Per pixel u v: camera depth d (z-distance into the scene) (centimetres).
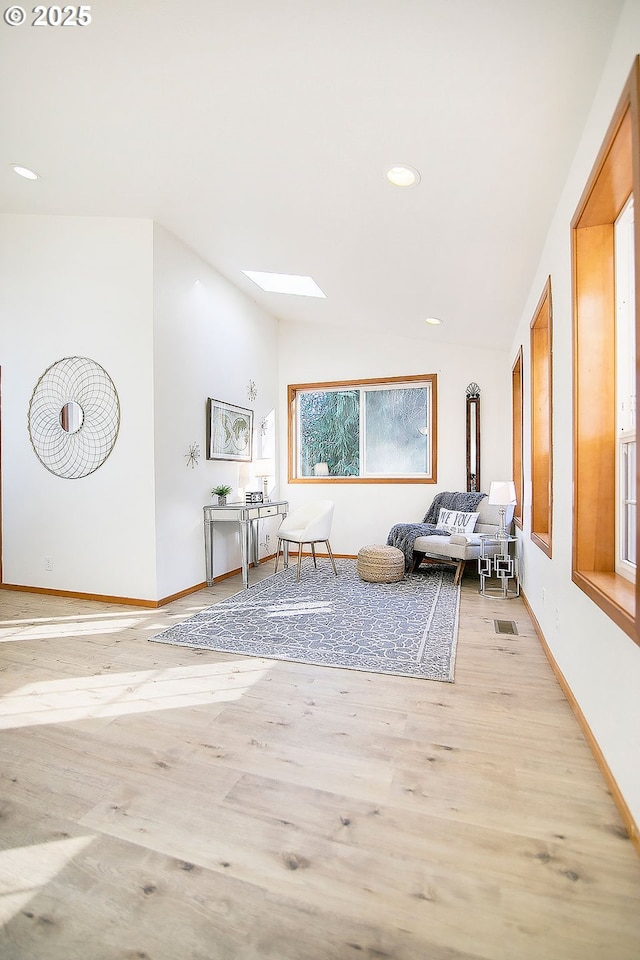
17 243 418
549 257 273
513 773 174
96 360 398
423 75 175
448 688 243
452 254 319
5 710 223
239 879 130
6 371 427
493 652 291
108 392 395
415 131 207
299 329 627
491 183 234
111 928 116
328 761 182
